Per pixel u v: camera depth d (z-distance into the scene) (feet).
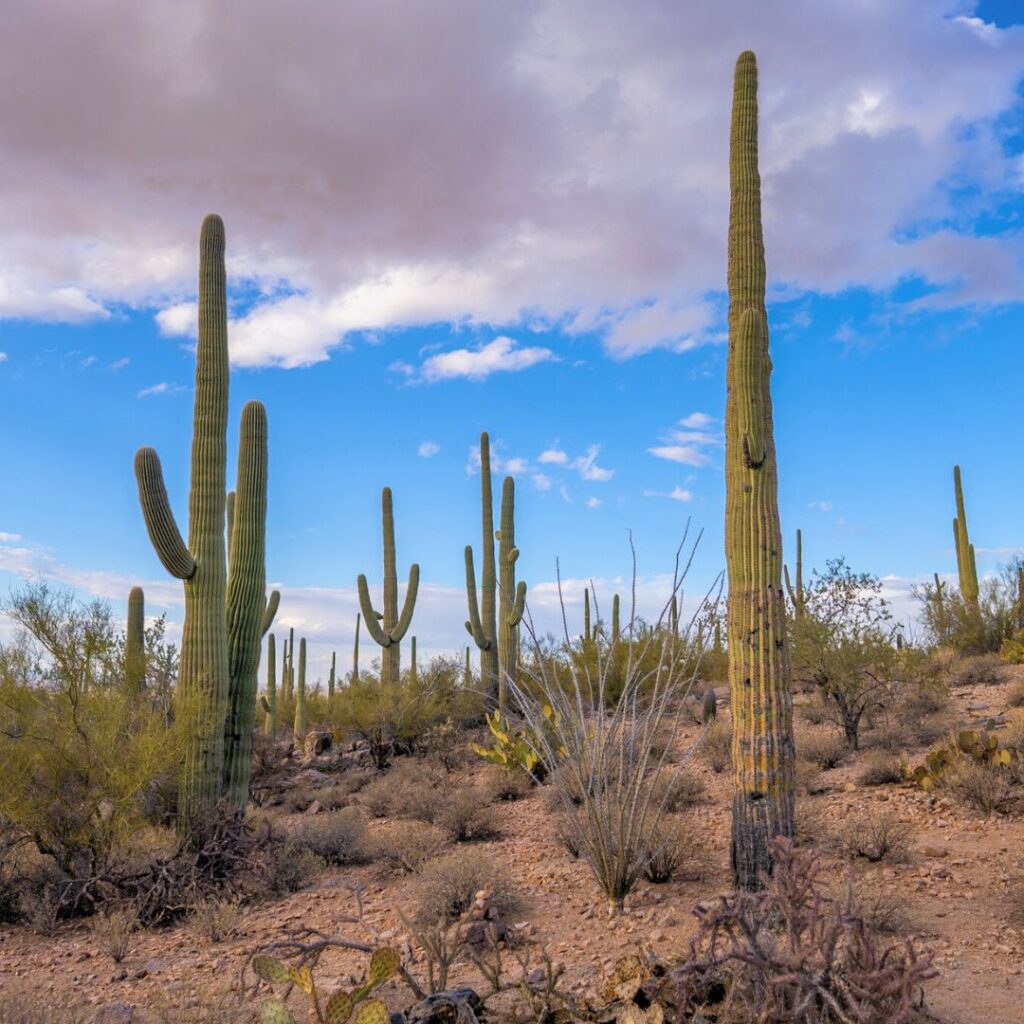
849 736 43.91
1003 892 23.67
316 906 27.96
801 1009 12.25
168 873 29.07
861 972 12.64
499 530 68.08
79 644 33.55
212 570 39.63
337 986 19.42
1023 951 19.52
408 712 57.31
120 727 33.04
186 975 21.61
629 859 24.97
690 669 48.32
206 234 42.32
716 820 33.73
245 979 20.56
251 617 42.52
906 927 21.17
